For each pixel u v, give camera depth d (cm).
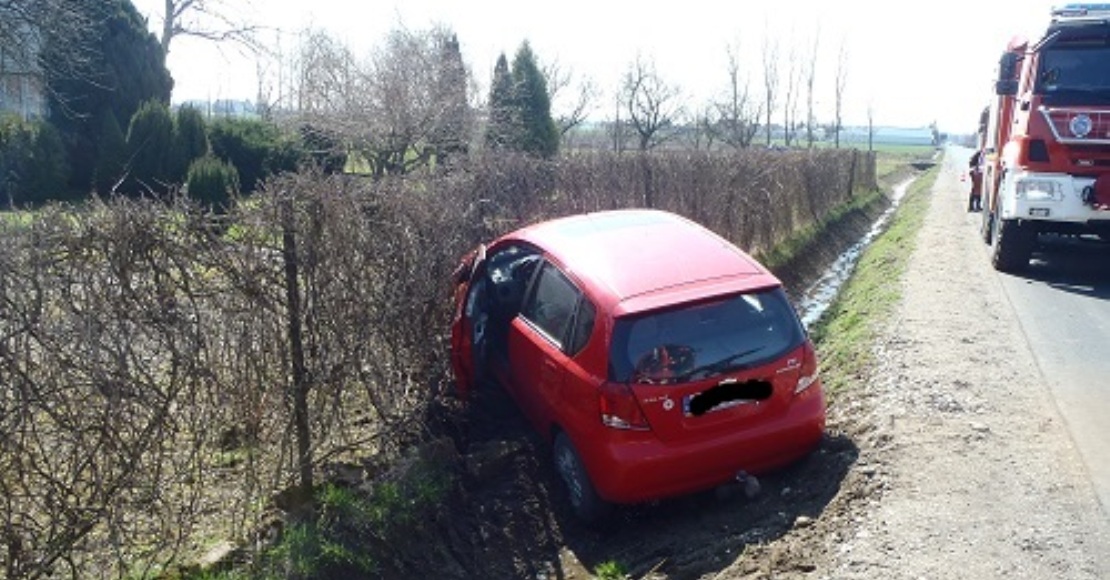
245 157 2131
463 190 739
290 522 470
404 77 2033
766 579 408
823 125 5028
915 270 1045
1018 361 634
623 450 471
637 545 507
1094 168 858
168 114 2106
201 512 445
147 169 2052
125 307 393
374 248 529
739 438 481
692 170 1210
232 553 441
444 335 609
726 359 482
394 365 551
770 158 1584
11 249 369
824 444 545
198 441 431
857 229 2192
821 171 2036
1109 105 846
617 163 1116
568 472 535
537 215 886
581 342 505
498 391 678
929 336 711
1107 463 456
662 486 476
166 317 407
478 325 618
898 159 6306
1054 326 733
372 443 553
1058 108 865
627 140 3475
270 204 473
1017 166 908
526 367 575
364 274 522
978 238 1363
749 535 469
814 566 406
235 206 485
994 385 583
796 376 498
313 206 487
